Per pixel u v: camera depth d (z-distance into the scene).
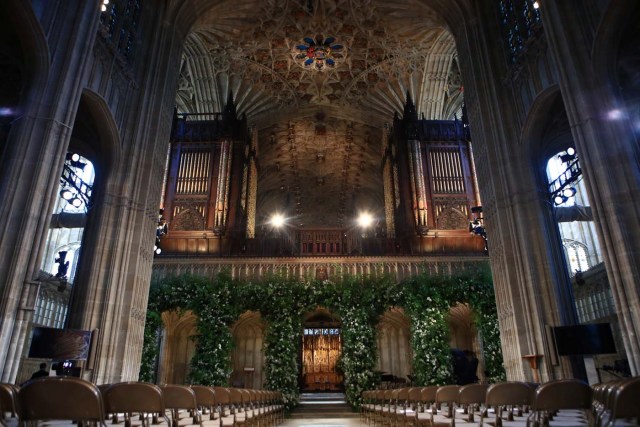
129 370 13.05
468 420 5.69
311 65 30.77
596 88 10.23
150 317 17.22
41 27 10.15
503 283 14.19
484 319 17.55
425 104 31.64
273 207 45.22
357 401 16.55
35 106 9.97
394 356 20.59
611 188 9.41
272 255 21.30
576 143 10.30
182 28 18.75
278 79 31.92
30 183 9.41
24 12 9.85
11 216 9.04
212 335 17.00
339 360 18.20
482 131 15.84
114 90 13.73
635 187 9.23
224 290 17.83
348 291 17.94
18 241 8.94
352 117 34.84
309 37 28.34
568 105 10.63
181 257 20.66
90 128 14.61
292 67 31.00
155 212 15.41
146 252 14.60
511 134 14.63
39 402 3.23
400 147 26.20
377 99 33.09
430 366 16.55
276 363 16.86
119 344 12.80
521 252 13.41
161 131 16.19
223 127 26.59
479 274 18.61
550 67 12.62
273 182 43.19
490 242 15.21
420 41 28.16
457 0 18.20
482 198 15.95
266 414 10.79
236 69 30.84
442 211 23.92
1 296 8.51
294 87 32.69
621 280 8.96
